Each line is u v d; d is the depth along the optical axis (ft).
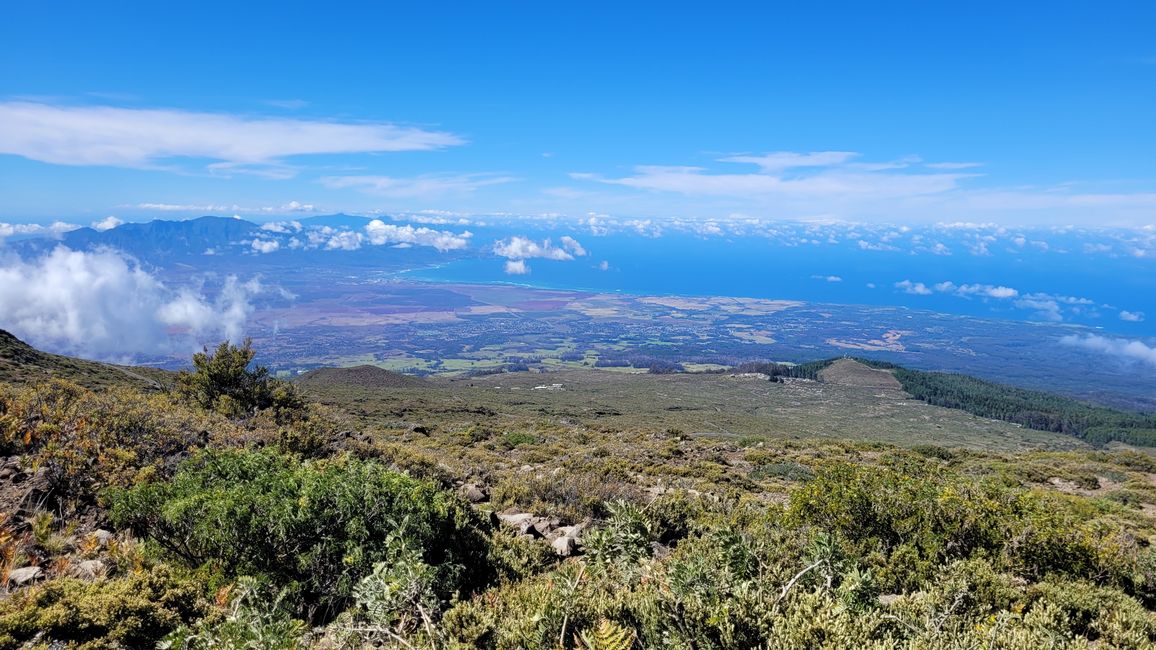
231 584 18.38
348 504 20.68
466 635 14.75
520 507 36.09
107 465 26.18
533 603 15.83
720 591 15.26
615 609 14.94
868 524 26.18
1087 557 24.25
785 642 13.23
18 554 18.61
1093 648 17.56
